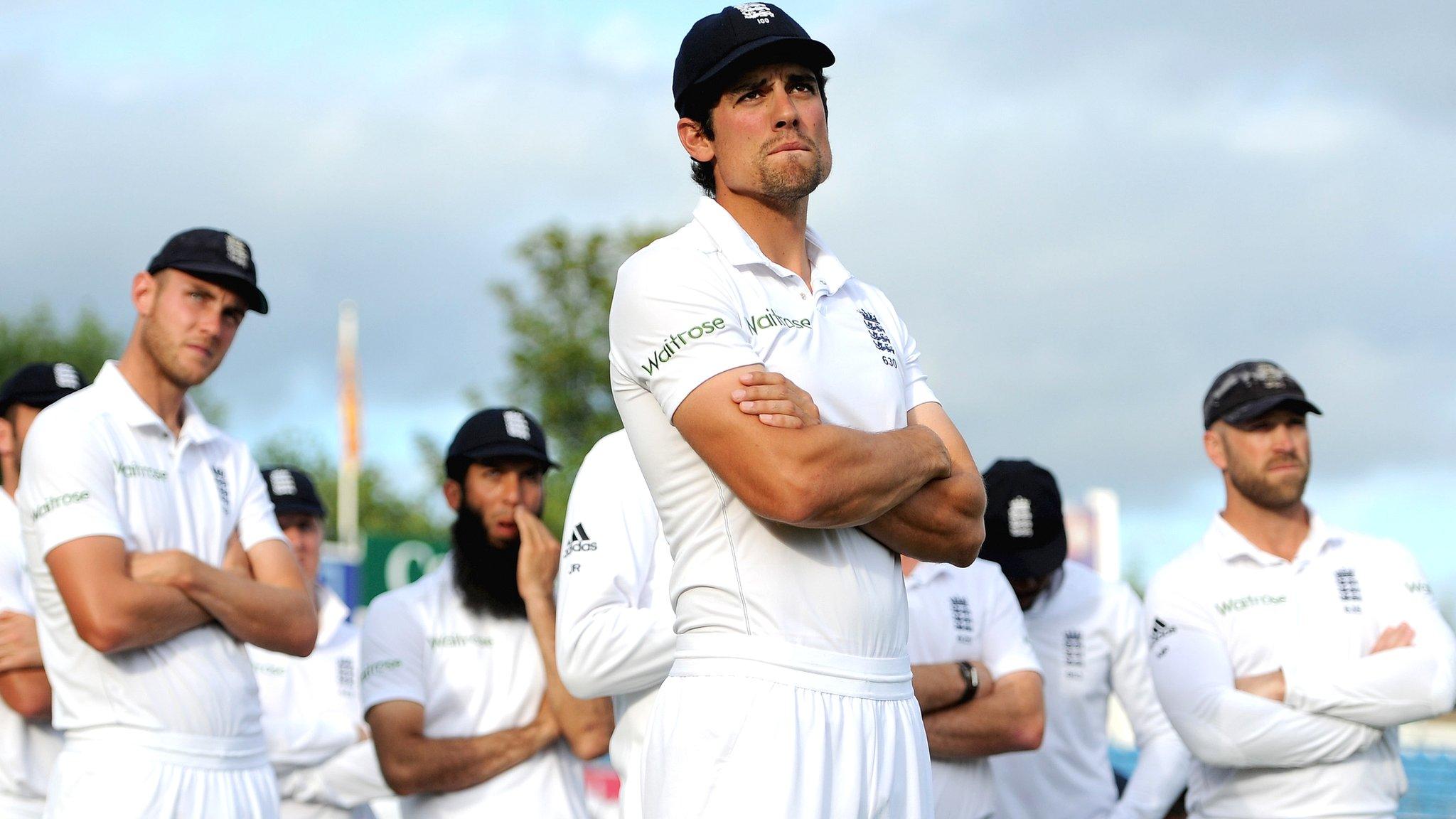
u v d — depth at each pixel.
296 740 5.80
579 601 4.05
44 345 40.00
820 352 2.97
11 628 4.82
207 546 4.44
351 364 34.09
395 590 5.37
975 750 4.68
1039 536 5.45
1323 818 4.96
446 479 5.45
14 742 5.00
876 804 2.83
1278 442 5.20
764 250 3.07
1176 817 5.94
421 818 5.08
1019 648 4.90
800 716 2.77
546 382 28.70
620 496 4.19
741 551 2.85
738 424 2.75
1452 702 4.89
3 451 5.45
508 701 5.14
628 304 2.96
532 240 29.67
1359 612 5.14
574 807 5.16
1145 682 5.74
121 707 4.11
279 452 46.84
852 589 2.87
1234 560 5.27
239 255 4.50
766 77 3.03
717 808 2.75
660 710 2.92
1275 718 4.92
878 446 2.80
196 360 4.39
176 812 4.09
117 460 4.23
